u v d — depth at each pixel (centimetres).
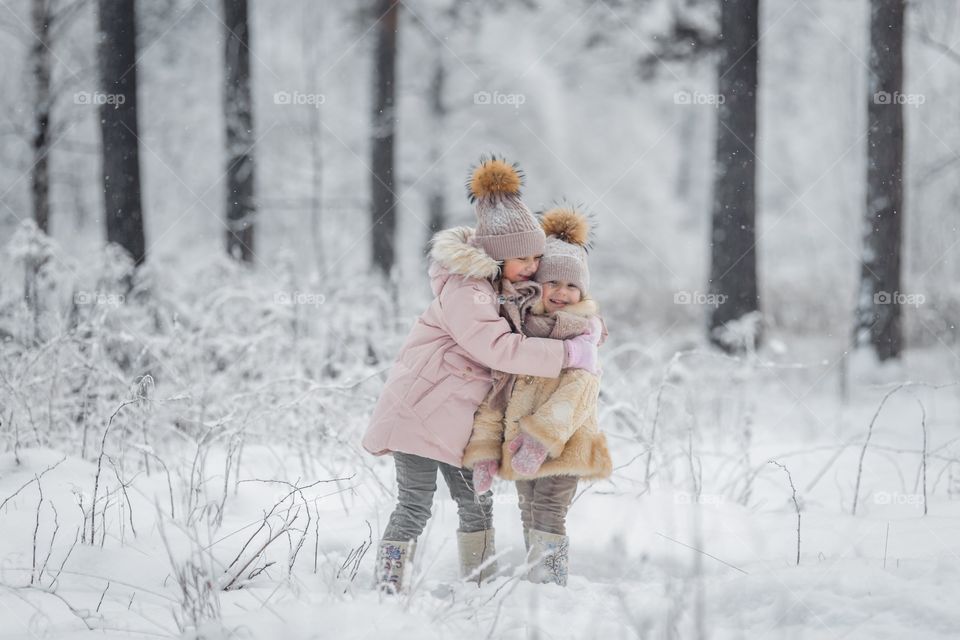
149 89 2530
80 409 693
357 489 602
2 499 518
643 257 3108
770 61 2905
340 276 1421
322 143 2559
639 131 3419
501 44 2756
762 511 591
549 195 3014
